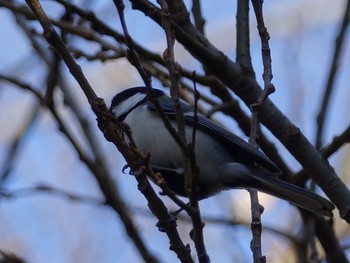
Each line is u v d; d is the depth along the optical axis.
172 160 7.89
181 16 7.87
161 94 8.37
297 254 9.36
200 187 8.04
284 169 9.09
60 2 8.18
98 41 8.62
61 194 8.98
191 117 8.04
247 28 8.15
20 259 8.03
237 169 7.77
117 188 8.97
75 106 9.30
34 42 9.40
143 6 7.52
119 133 5.81
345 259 9.11
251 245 5.95
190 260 5.89
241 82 7.85
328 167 7.56
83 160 8.98
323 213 7.36
